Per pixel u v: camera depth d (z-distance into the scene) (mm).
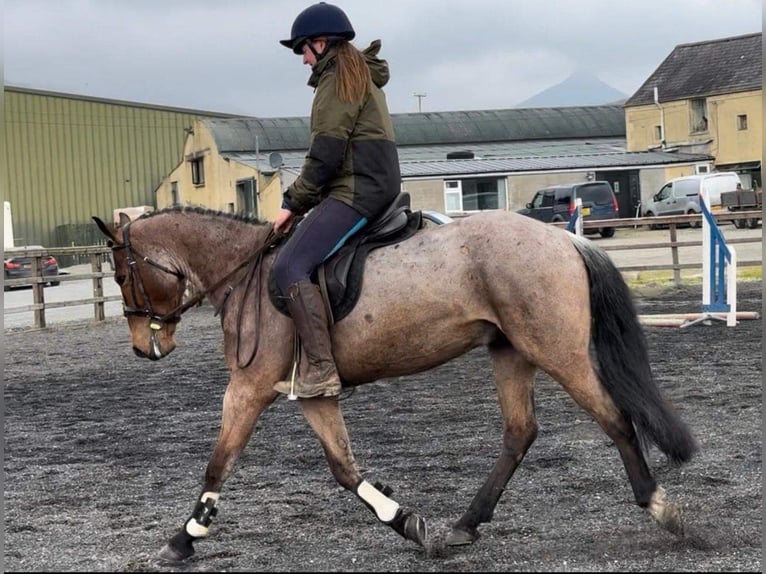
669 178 40812
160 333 5152
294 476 6086
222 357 12242
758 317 12578
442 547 4543
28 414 8781
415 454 6496
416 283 4500
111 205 51000
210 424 7965
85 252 17719
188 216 5059
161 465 6562
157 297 5086
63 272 37656
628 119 49625
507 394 4711
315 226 4582
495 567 4285
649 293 16703
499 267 4414
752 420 6941
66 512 5461
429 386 9227
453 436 6996
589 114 56094
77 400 9477
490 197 37781
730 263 11977
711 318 12312
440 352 4598
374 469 6125
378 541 4742
